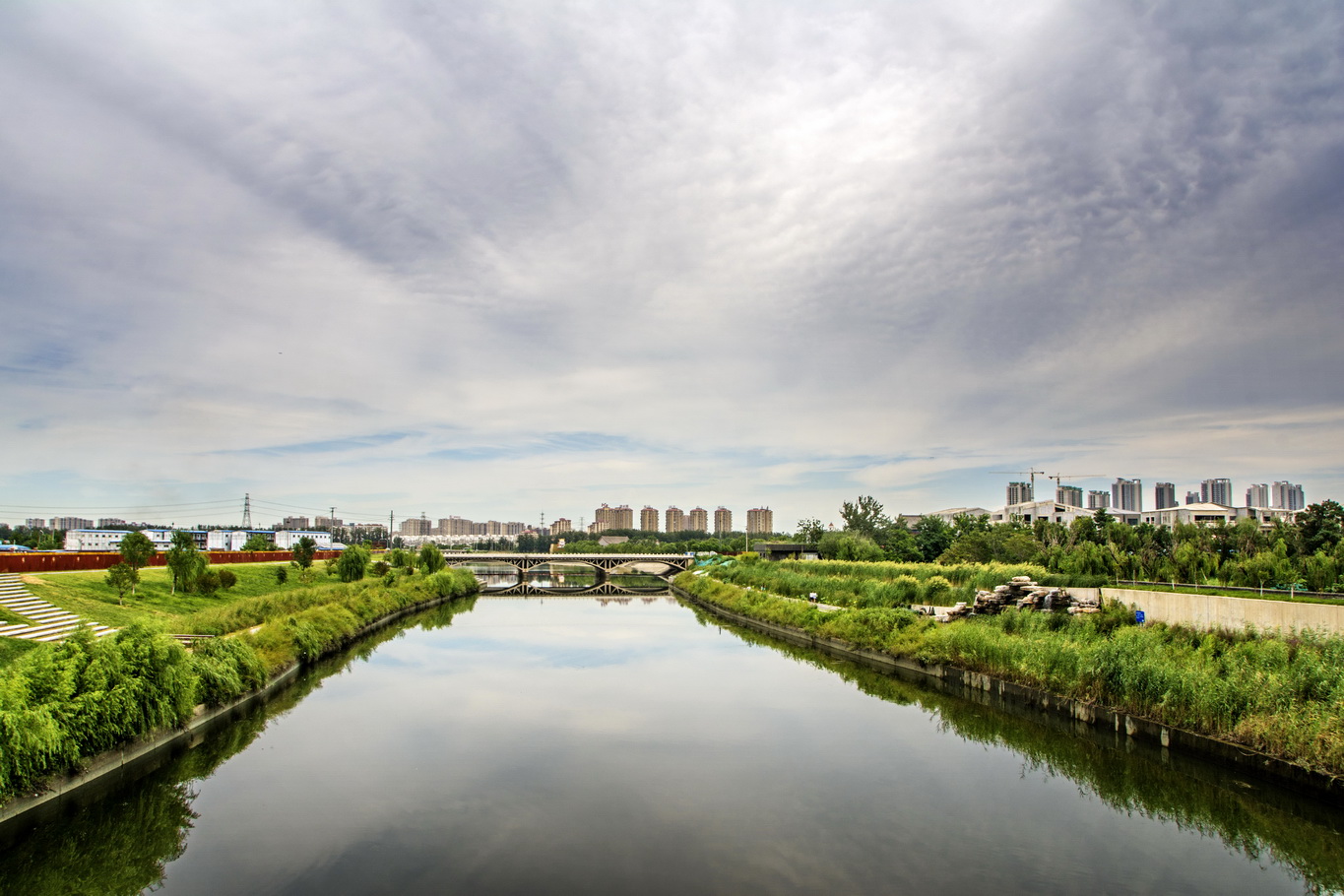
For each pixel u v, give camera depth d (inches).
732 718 1520.7
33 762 904.3
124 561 2101.4
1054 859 899.4
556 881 841.5
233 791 1106.7
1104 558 2383.1
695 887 826.2
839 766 1226.6
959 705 1626.5
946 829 982.4
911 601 2486.5
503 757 1263.5
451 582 4207.7
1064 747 1325.0
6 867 866.1
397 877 847.1
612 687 1800.0
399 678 1891.0
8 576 1850.4
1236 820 1011.9
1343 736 983.0
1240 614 1476.4
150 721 1136.8
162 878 843.4
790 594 3208.7
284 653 1771.7
